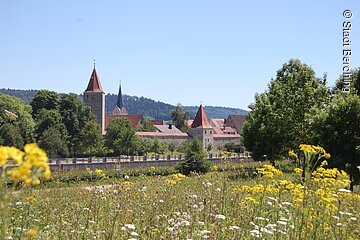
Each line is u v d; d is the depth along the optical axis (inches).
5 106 3238.2
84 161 2192.4
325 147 920.9
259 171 333.1
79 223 323.3
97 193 507.2
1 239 109.6
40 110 3385.8
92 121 3430.1
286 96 1535.4
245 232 273.0
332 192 297.6
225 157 579.5
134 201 430.6
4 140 2972.4
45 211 395.9
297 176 339.6
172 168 1626.5
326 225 274.7
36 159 103.7
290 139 1520.7
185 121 6038.4
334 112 924.6
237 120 5841.5
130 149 3376.0
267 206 335.0
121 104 7780.5
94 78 4589.1
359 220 306.8
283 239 265.6
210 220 317.7
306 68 1584.6
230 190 428.8
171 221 314.2
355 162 890.1
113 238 277.7
